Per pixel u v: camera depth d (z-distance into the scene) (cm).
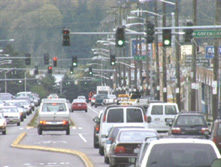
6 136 11762
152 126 11138
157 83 19675
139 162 3459
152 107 11175
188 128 8462
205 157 3222
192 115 8556
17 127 14962
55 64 19975
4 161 7256
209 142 3266
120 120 7919
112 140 6512
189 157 3225
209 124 8681
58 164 6862
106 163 6781
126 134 5928
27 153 8300
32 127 14938
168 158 3225
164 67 17900
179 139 3309
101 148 7900
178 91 15300
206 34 9300
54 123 11844
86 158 7262
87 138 11175
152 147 3262
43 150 8750
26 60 19962
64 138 11106
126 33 9419
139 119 7944
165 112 11138
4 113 15475
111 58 17938
